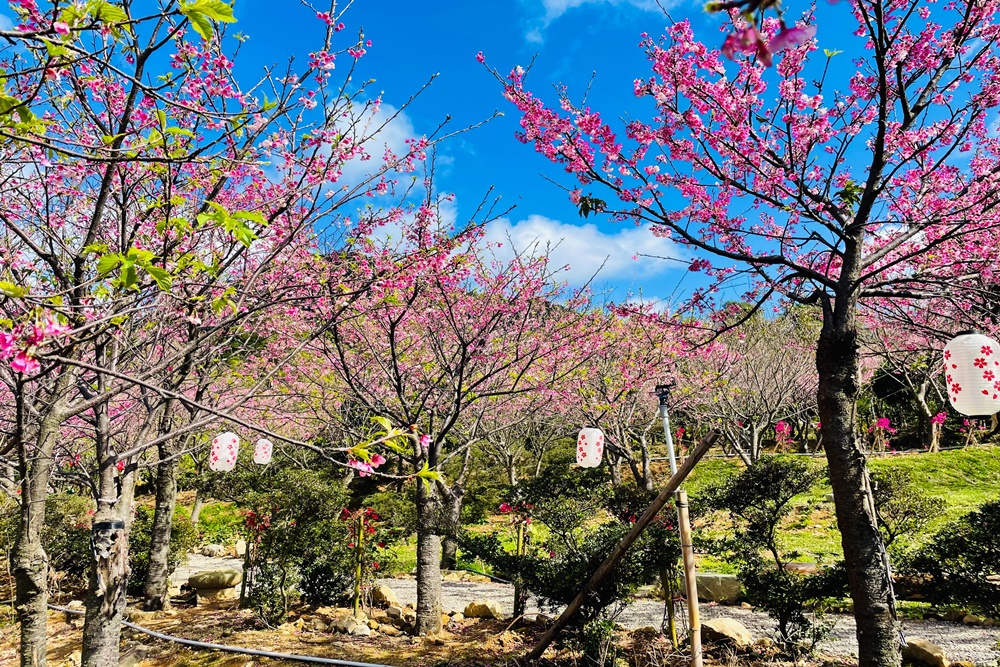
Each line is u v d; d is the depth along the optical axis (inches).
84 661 171.6
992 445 698.8
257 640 291.6
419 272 204.5
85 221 169.2
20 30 71.7
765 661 241.1
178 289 139.6
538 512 270.1
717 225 207.5
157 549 363.9
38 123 79.9
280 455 438.0
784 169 180.4
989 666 229.6
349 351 316.5
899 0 177.2
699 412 575.8
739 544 254.1
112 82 120.8
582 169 200.8
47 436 150.9
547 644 227.6
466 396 300.2
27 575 150.6
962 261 188.7
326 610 353.4
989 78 183.6
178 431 171.9
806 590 232.1
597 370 401.4
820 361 173.6
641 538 237.8
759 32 30.9
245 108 133.5
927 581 249.1
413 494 440.1
